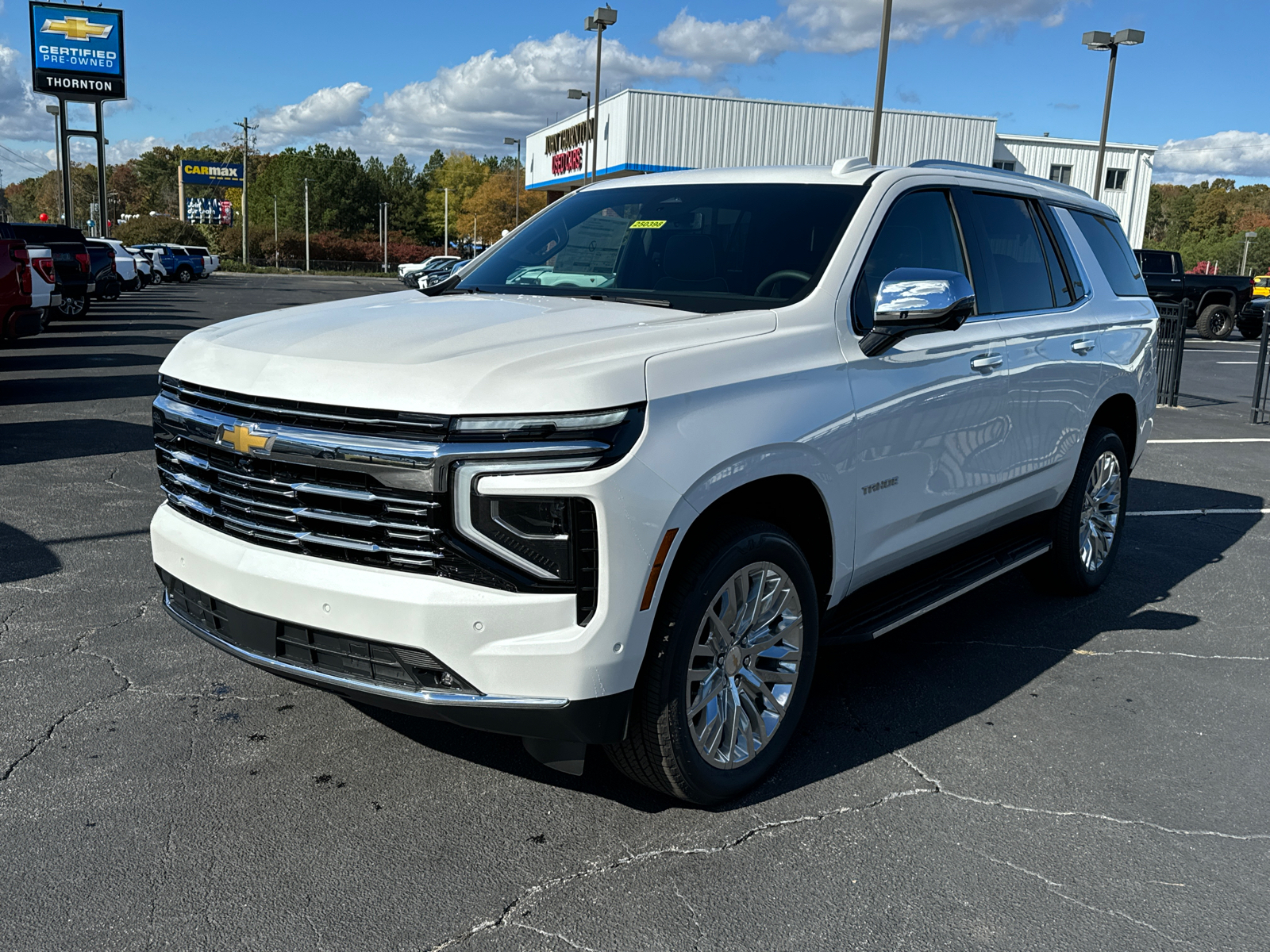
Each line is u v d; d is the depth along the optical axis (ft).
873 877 9.09
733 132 141.49
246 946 7.94
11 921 8.15
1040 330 14.40
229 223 376.89
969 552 14.51
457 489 8.25
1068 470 15.94
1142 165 166.81
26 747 11.10
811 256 11.39
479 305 11.09
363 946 7.98
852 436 10.71
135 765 10.77
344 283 196.54
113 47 177.27
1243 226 616.80
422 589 8.40
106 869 8.90
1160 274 86.58
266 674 13.20
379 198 418.92
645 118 138.72
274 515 9.09
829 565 11.05
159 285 155.74
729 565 9.48
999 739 11.96
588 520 8.38
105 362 48.62
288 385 8.89
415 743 11.41
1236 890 9.07
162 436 10.40
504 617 8.38
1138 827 10.11
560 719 8.63
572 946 8.06
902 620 11.87
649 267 12.28
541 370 8.44
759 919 8.46
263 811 9.92
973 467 13.19
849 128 144.25
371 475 8.46
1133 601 17.44
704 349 9.37
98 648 13.92
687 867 9.16
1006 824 10.07
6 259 35.81
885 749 11.62
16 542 18.78
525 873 9.02
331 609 8.69
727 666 9.97
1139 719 12.67
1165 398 45.60
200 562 9.61
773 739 10.63
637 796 10.43
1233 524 23.22
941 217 13.17
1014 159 160.56
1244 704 13.23
